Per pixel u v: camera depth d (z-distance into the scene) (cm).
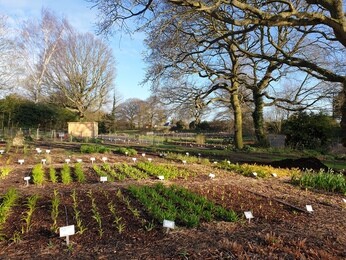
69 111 3394
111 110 5194
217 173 1036
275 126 3388
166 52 1512
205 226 491
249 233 461
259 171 1032
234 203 637
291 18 1129
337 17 1108
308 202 683
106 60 4053
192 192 707
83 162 1178
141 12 1159
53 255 373
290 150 2269
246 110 3416
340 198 745
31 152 1388
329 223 531
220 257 371
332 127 2467
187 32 1570
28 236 430
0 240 416
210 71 2148
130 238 431
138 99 6031
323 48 1708
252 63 2358
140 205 588
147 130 5459
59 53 3700
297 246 412
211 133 4488
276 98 2456
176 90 2283
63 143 2003
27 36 3372
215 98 2320
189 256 372
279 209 614
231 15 1486
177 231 463
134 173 962
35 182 757
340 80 1291
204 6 1054
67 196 639
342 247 420
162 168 1032
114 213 532
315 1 1152
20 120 2911
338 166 1480
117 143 2447
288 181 949
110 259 363
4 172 859
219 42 1833
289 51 2131
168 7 1292
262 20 1107
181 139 3544
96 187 735
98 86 4100
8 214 515
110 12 1203
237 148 2339
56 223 479
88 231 453
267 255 380
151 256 372
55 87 3847
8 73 2766
